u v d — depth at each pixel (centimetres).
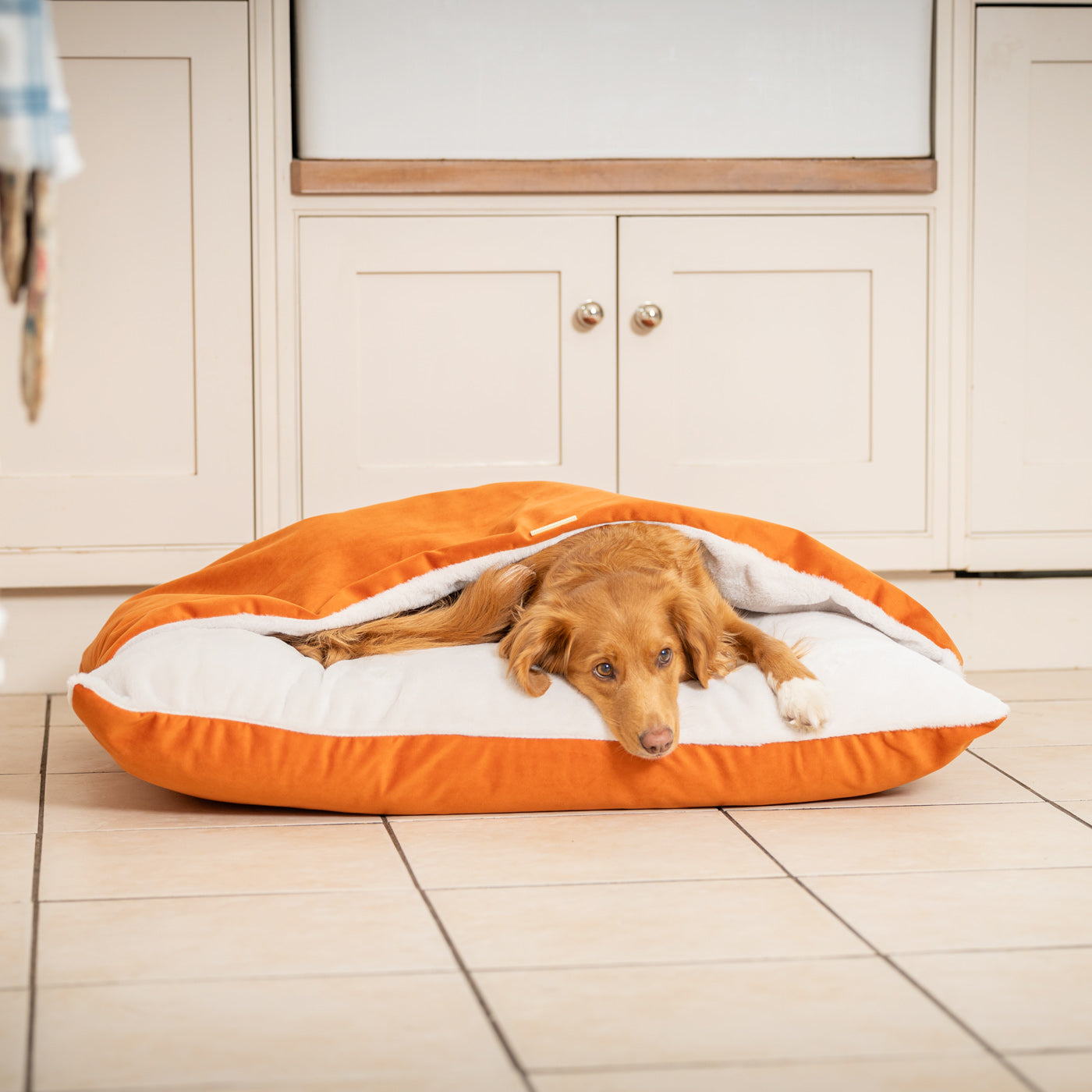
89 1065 115
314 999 130
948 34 316
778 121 317
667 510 232
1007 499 329
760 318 320
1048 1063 116
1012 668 335
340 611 223
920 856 181
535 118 311
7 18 93
